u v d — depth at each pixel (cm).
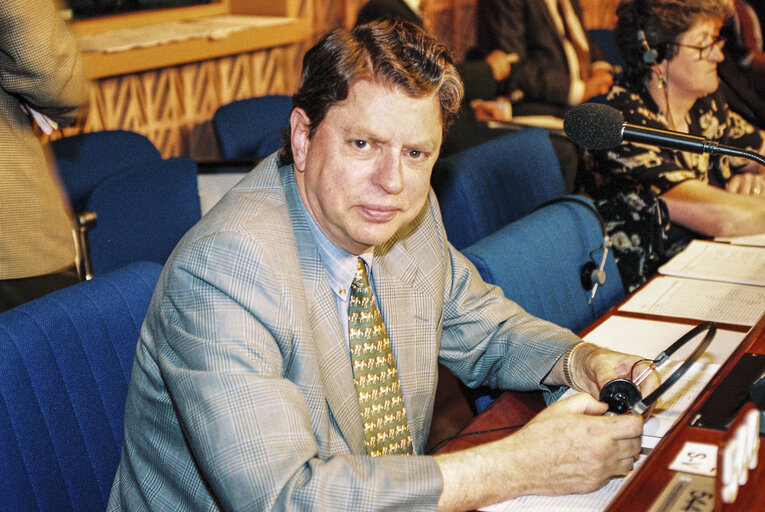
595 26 668
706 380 142
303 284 122
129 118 404
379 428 133
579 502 114
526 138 242
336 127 115
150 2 438
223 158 328
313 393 117
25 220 206
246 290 113
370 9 403
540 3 451
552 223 188
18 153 204
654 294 183
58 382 128
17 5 193
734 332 161
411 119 113
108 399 135
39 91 202
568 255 189
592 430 116
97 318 136
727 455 95
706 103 254
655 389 135
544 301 177
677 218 231
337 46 113
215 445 106
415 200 119
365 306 133
